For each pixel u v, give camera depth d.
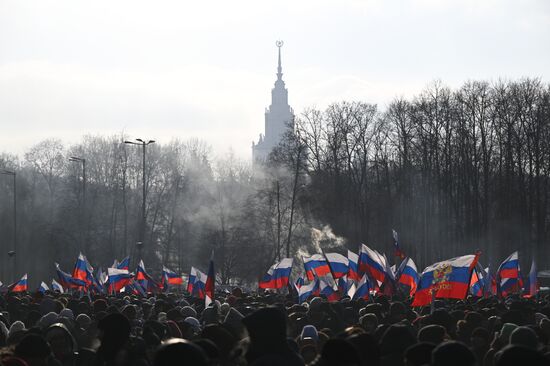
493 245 95.19
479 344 16.70
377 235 100.62
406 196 99.94
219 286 89.50
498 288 38.56
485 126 96.75
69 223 118.12
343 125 102.19
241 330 15.87
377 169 101.56
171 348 8.13
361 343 12.06
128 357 11.82
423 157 98.62
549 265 93.62
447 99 98.19
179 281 56.97
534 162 96.00
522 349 8.63
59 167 147.88
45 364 13.43
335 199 98.38
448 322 18.23
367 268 31.48
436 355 9.47
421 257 98.75
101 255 117.69
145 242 124.50
